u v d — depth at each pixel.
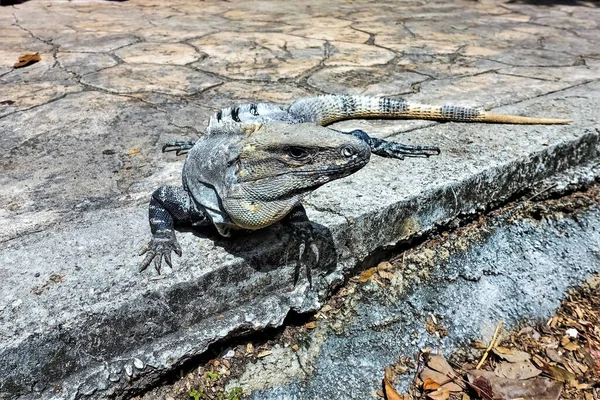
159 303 0.29
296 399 0.32
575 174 0.47
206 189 0.30
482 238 0.43
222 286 0.32
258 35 0.89
